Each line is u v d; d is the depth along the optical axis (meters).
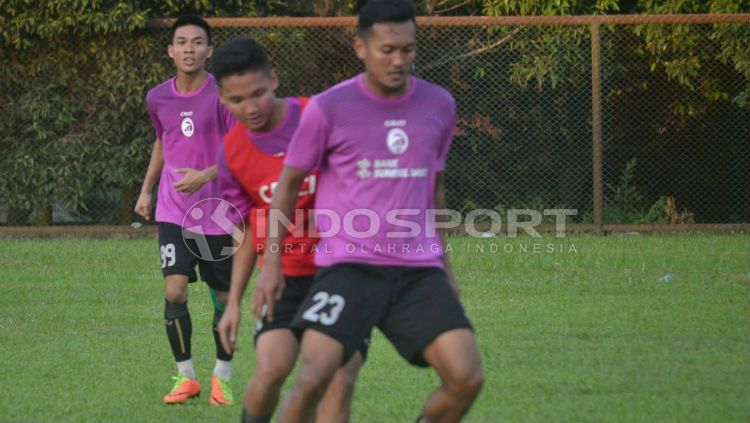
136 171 48.25
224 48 16.31
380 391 22.33
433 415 15.13
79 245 45.19
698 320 29.11
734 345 26.03
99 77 47.62
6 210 49.38
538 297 33.09
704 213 50.06
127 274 38.44
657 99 49.66
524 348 25.95
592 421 19.62
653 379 22.70
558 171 48.94
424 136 15.51
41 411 21.09
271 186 16.61
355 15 51.78
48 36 46.62
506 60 48.50
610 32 48.41
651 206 49.56
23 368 24.95
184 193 22.67
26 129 47.78
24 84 47.50
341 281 15.29
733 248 42.62
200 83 23.36
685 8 49.88
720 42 48.28
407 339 15.17
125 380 23.94
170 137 23.44
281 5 51.75
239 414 21.14
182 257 22.64
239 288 16.86
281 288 15.66
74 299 33.78
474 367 14.66
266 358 15.99
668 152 49.88
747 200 49.78
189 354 22.44
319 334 14.98
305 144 15.46
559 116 48.84
